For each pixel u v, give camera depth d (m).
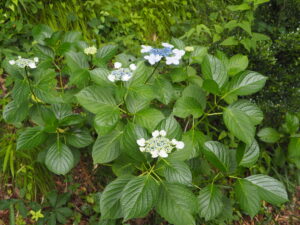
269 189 0.66
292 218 1.03
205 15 1.43
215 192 0.66
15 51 0.98
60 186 0.85
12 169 0.78
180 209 0.55
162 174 0.58
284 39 0.97
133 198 0.53
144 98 0.62
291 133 1.00
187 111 0.71
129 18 1.34
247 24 0.92
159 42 1.40
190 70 0.87
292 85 1.02
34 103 0.75
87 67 0.76
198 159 0.77
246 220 0.99
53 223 0.75
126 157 0.65
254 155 0.68
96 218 0.82
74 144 0.71
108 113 0.60
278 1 0.98
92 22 1.21
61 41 0.86
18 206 0.76
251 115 0.69
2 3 1.05
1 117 0.87
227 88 0.68
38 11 1.13
